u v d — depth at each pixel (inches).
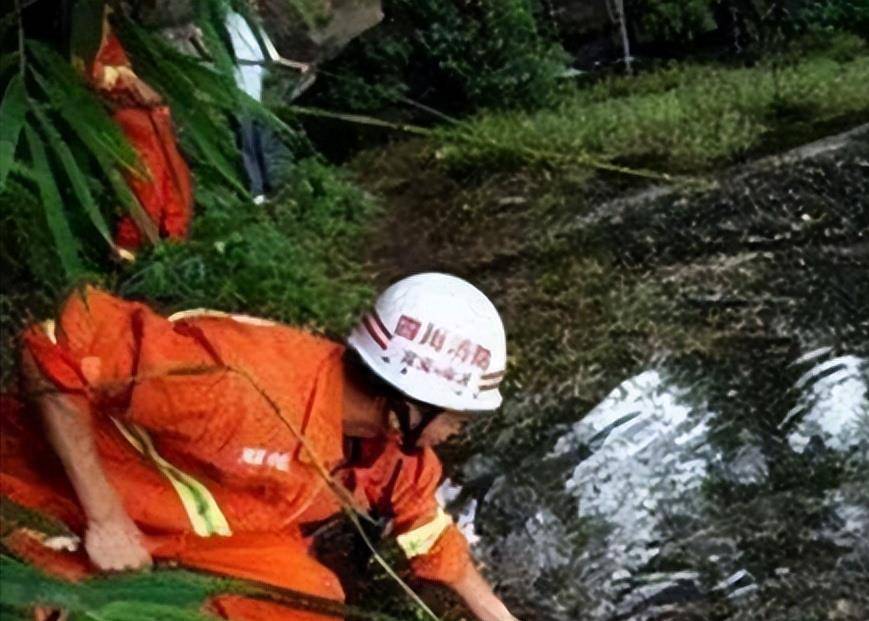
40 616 93.2
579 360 173.8
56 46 129.6
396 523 116.0
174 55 133.7
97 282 112.7
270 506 108.6
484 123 250.2
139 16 149.9
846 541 147.4
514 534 149.3
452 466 156.9
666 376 169.6
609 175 220.8
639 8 305.3
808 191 207.8
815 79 257.4
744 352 172.7
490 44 266.5
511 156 228.5
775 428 160.6
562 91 275.4
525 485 154.3
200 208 182.9
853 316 177.8
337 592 112.7
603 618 141.3
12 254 117.9
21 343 102.0
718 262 192.7
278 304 180.4
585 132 238.4
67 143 122.4
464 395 107.4
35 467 108.2
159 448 105.7
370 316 108.3
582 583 144.3
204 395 102.3
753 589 143.3
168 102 134.4
